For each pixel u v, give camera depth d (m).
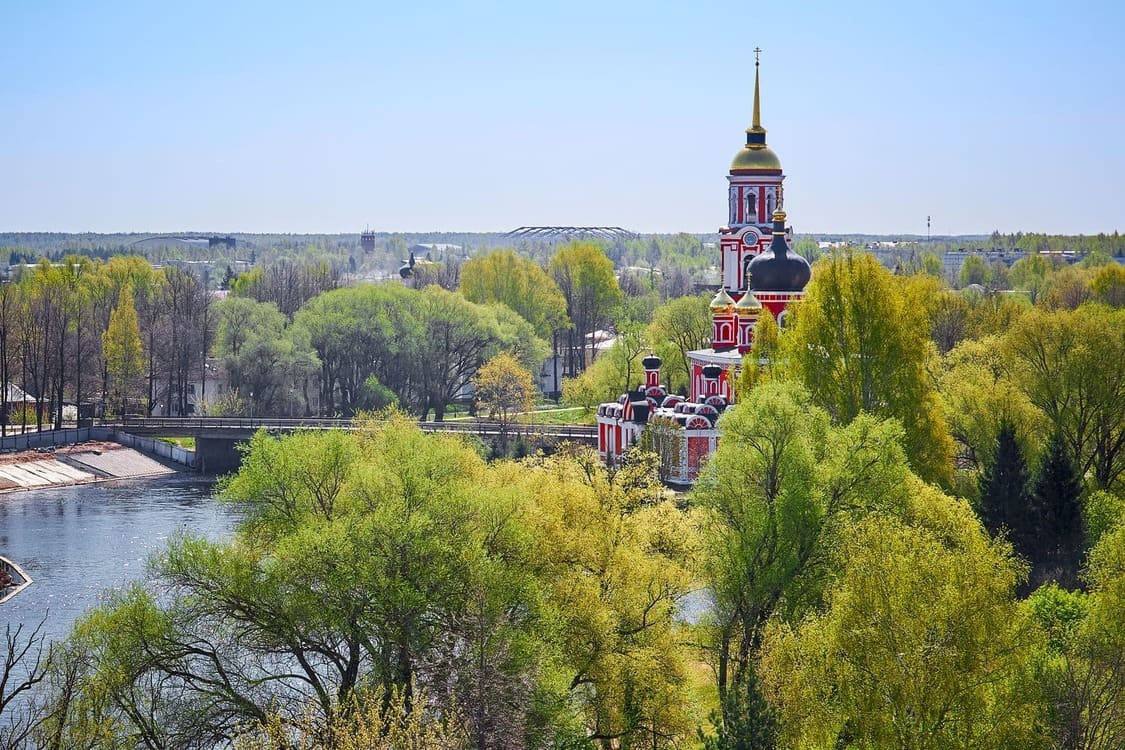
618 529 95.12
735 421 98.25
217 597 82.62
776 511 92.44
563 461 111.88
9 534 172.88
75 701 74.75
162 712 79.19
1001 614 73.00
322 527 83.75
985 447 141.50
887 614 72.38
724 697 80.12
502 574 82.00
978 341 187.00
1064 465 123.50
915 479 99.88
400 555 82.44
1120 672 74.56
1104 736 72.88
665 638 89.62
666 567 93.25
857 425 99.94
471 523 87.50
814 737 73.50
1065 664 76.06
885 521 81.56
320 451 91.62
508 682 77.19
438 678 78.31
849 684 72.06
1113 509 121.38
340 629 80.94
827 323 128.12
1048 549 121.81
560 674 79.25
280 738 69.50
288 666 89.88
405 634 80.44
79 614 133.50
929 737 70.06
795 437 96.50
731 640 93.50
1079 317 153.38
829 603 82.31
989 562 76.12
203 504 196.00
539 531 90.19
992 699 73.38
